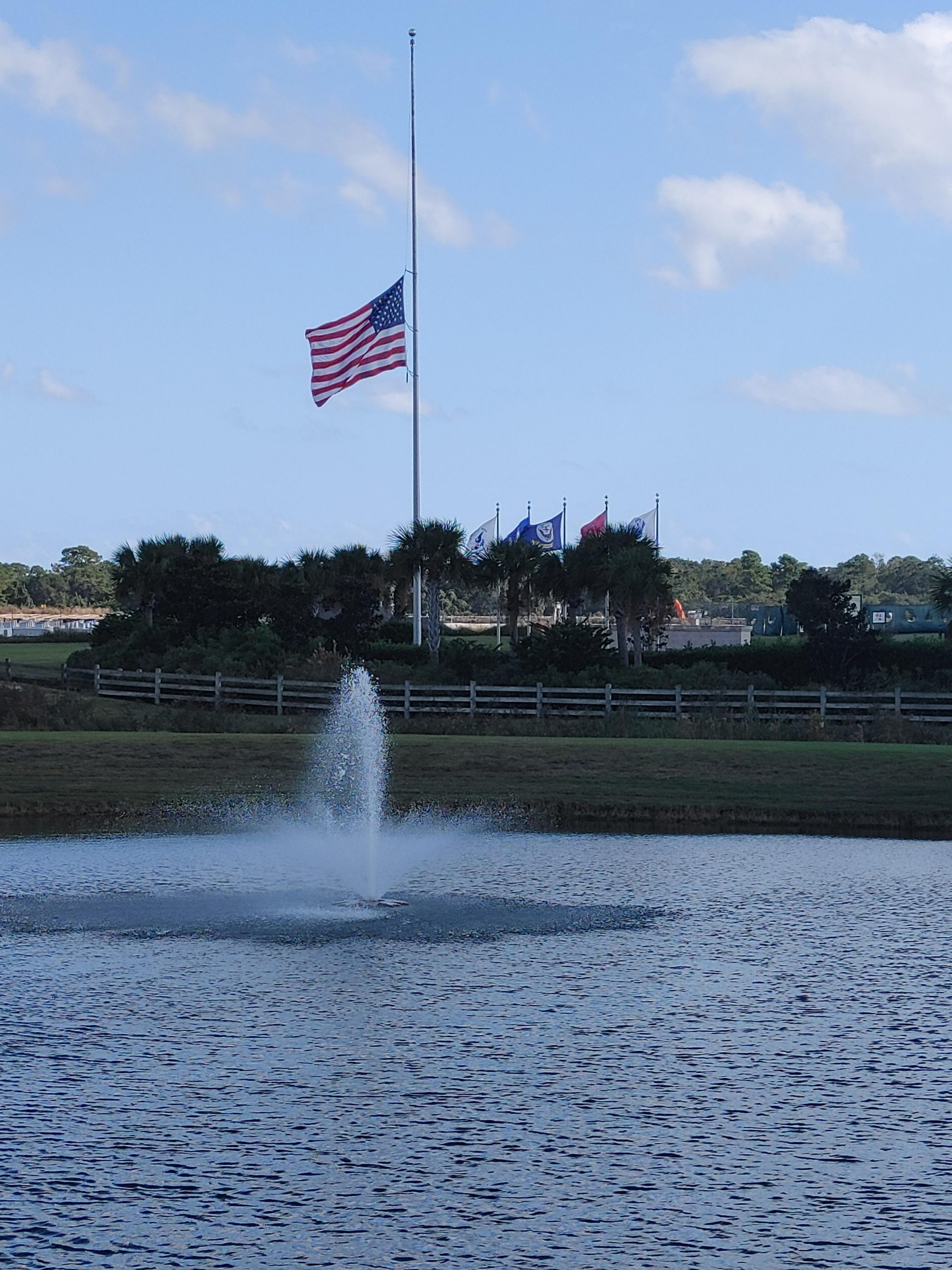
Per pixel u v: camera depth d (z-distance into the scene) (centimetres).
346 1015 1775
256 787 3988
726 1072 1575
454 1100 1488
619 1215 1229
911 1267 1143
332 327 6631
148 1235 1185
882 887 2681
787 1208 1247
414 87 7300
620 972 1995
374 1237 1186
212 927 2277
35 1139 1379
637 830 3509
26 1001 1828
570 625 6706
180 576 7381
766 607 12838
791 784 4034
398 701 5559
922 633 12125
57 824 3491
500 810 3750
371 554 9006
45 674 6456
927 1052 1642
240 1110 1455
